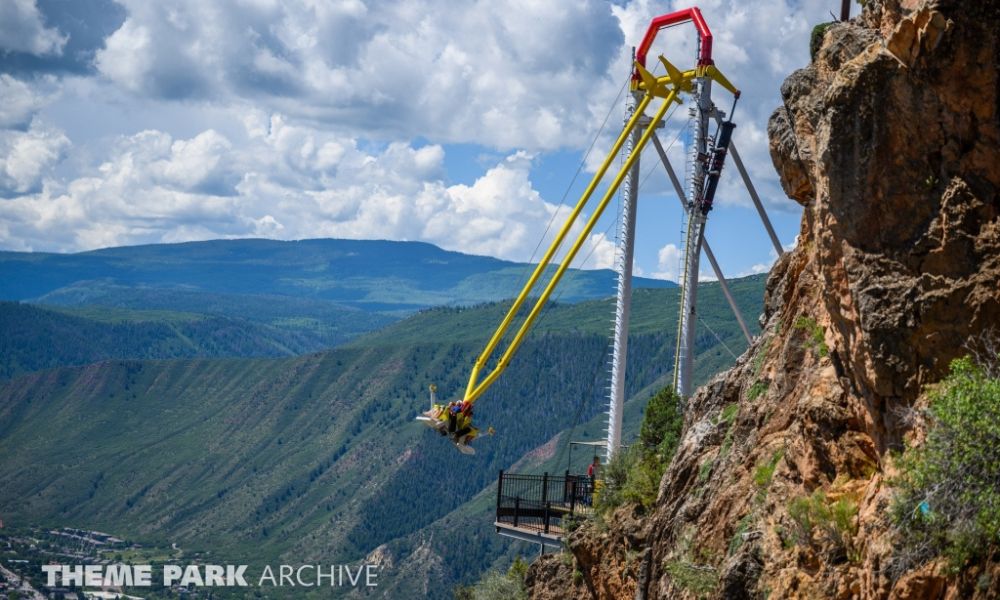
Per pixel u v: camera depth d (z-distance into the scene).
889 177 16.36
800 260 25.16
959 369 15.04
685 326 39.12
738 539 21.62
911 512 15.50
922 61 15.97
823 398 19.55
